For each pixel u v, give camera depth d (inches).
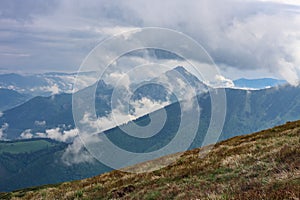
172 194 740.7
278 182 551.8
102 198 891.4
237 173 768.9
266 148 948.0
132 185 919.7
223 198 513.3
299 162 655.1
